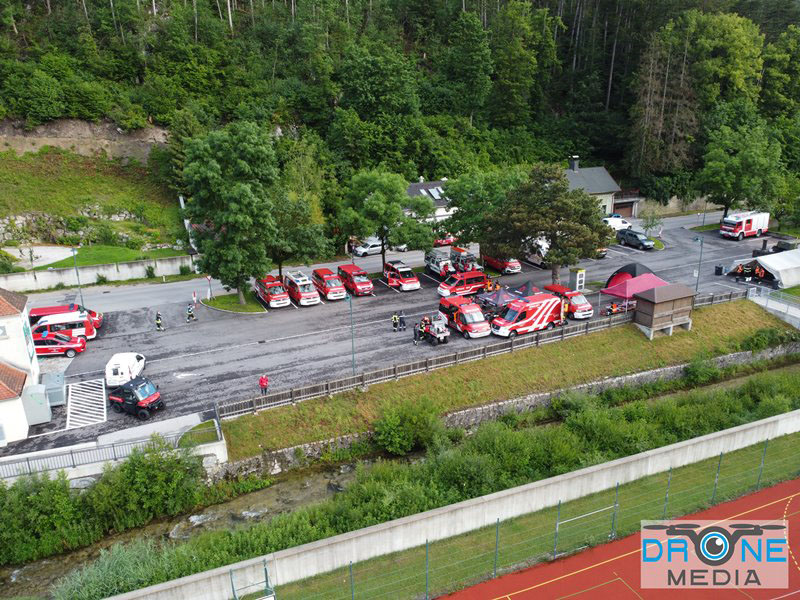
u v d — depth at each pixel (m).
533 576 21.11
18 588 22.62
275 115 72.06
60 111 65.19
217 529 25.62
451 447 29.73
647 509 24.72
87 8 74.25
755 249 59.19
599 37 92.88
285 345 39.16
